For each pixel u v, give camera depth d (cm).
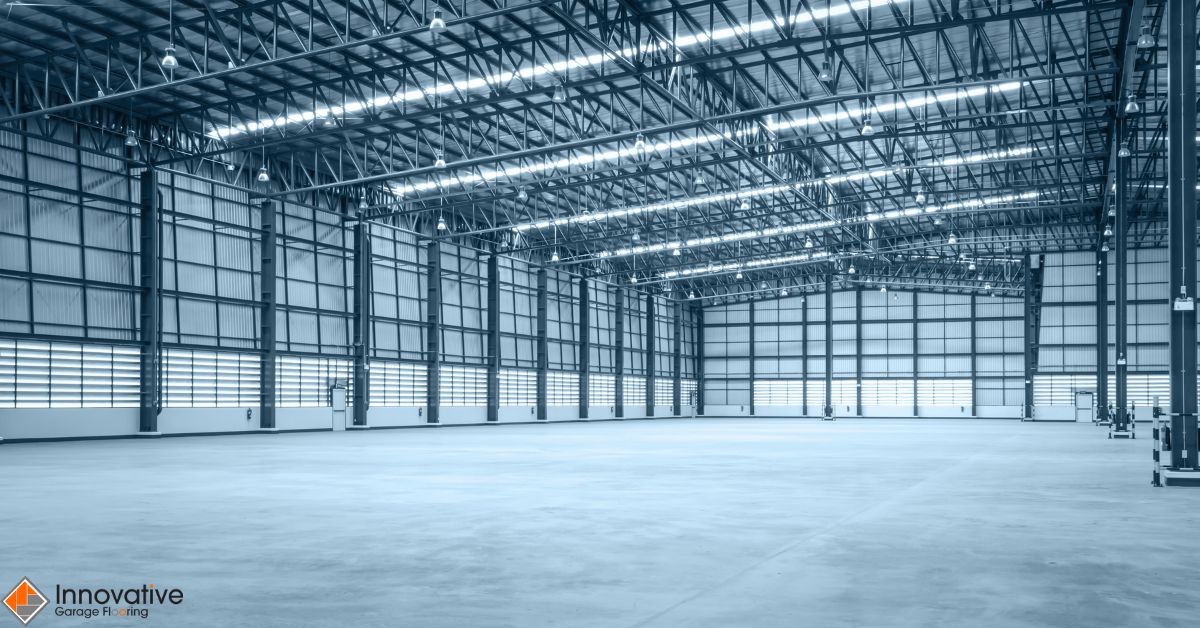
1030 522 1248
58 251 3878
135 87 3145
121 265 4147
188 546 1045
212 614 720
